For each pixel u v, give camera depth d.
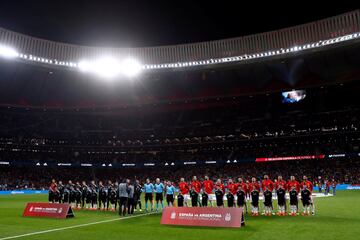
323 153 59.28
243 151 66.56
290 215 19.39
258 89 58.97
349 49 47.28
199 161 66.69
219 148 68.81
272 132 63.31
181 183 23.14
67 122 70.56
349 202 27.69
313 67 52.75
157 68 53.44
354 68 50.53
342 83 53.47
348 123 58.72
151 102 63.59
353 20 41.91
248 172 61.69
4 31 45.88
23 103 60.75
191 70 52.81
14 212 23.02
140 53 53.72
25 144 63.25
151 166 69.94
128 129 71.25
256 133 64.62
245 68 55.53
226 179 59.84
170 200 22.12
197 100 62.72
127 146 67.94
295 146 63.81
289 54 46.75
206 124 69.94
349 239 11.69
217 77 59.19
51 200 27.41
